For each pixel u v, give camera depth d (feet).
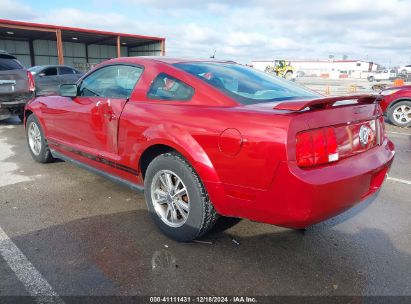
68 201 12.37
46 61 127.24
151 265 8.52
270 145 7.40
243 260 8.79
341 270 8.44
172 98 9.87
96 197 12.76
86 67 125.18
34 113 15.81
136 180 10.86
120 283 7.82
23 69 27.09
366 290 7.73
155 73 10.55
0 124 29.60
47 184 14.06
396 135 26.53
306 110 7.64
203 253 9.09
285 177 7.30
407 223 11.00
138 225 10.60
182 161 9.00
